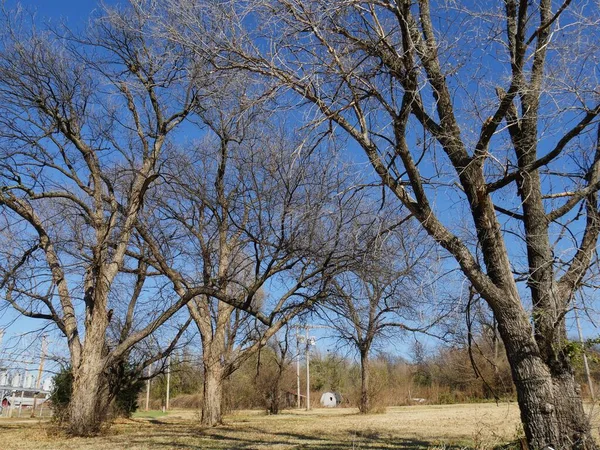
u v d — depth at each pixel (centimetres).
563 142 771
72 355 1833
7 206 1766
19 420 2748
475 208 833
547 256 843
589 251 809
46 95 1733
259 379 3934
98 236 1888
